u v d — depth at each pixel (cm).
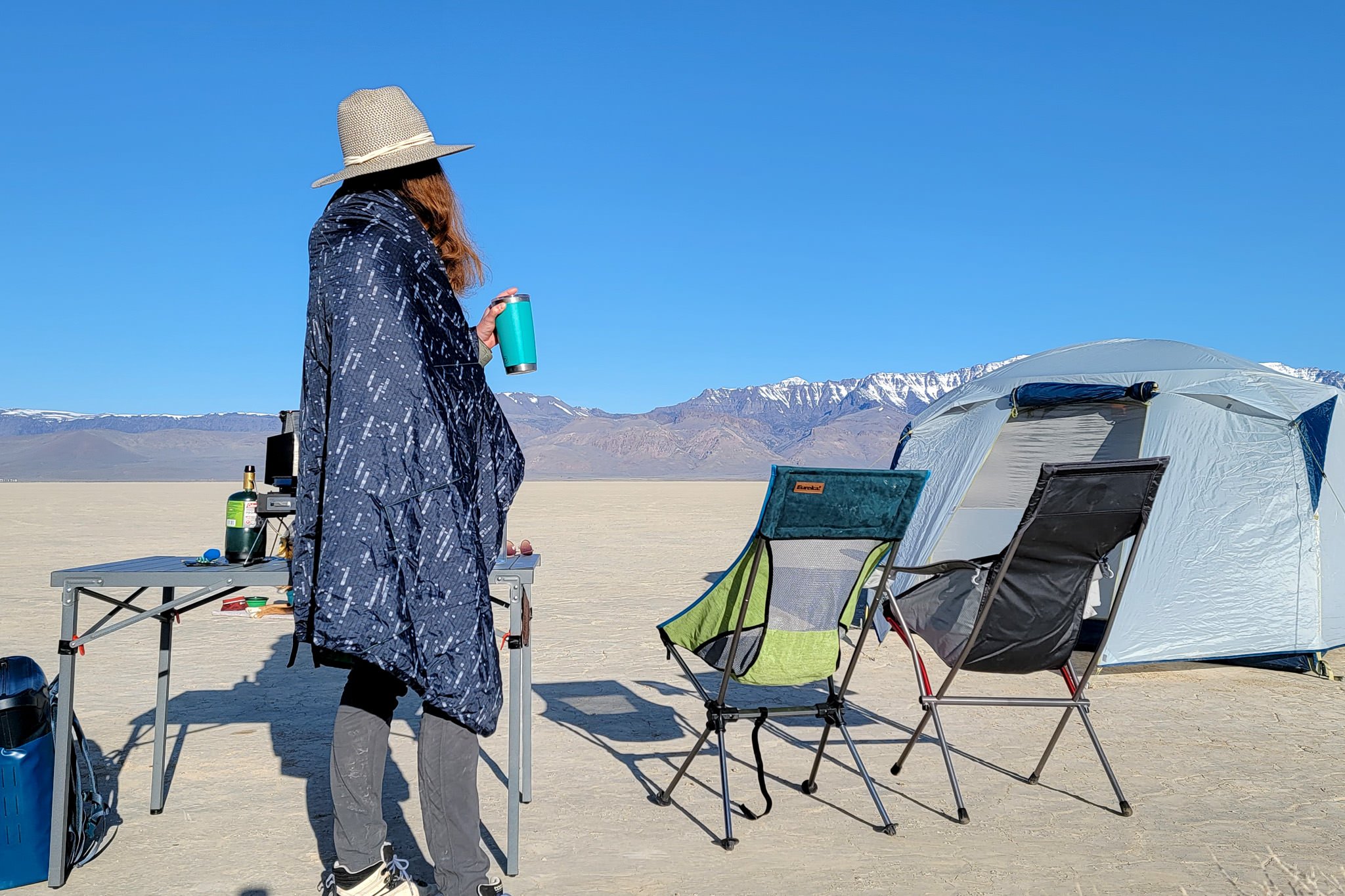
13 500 5072
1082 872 313
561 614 916
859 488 334
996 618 366
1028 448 779
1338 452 683
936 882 304
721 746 351
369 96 241
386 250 223
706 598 359
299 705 538
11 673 299
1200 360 749
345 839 246
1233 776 425
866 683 612
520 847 329
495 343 279
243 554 296
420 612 216
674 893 292
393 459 213
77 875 302
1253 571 657
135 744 457
